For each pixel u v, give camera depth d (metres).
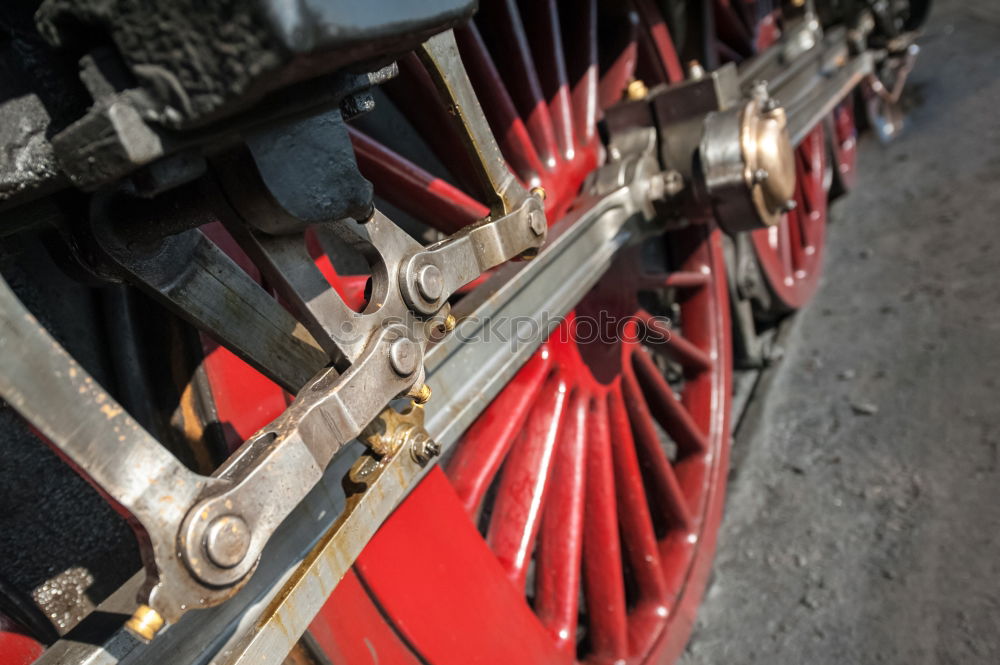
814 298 2.89
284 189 0.53
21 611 0.76
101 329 0.82
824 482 2.12
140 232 0.61
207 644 0.71
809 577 1.87
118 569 0.85
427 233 1.65
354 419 0.63
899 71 3.88
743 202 1.40
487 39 1.52
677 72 2.03
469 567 1.08
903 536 1.88
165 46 0.41
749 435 2.37
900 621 1.68
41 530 0.81
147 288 0.65
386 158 1.22
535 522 1.38
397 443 0.82
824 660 1.66
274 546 0.79
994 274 2.67
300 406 0.61
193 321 0.68
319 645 0.86
